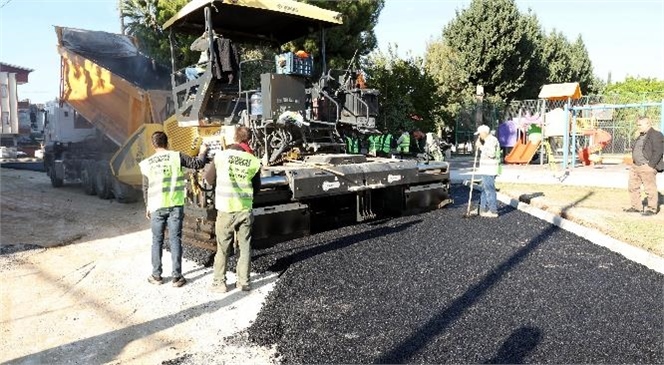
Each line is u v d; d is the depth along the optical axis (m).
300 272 5.77
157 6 13.11
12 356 4.04
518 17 28.80
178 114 8.62
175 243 5.62
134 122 11.11
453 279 5.48
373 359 3.72
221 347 4.10
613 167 18.06
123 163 10.70
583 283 5.32
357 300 4.90
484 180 9.02
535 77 31.55
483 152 8.96
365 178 7.74
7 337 4.39
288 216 7.07
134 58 13.09
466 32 29.25
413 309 4.64
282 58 7.77
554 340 3.95
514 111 25.42
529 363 3.59
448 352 3.78
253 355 3.94
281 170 7.12
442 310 4.60
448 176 9.93
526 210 9.83
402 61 18.64
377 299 4.91
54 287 5.68
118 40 13.57
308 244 6.99
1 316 4.86
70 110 14.12
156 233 5.65
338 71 9.18
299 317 4.53
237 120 8.39
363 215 8.26
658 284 5.28
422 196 9.38
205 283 5.71
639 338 3.97
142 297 5.31
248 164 5.35
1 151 27.58
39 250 7.36
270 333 4.29
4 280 5.95
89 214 10.28
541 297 4.90
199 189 6.55
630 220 8.19
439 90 21.02
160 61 13.53
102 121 12.40
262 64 9.38
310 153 8.30
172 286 5.63
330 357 3.78
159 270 5.72
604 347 3.82
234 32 9.27
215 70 7.68
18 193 13.79
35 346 4.21
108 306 5.07
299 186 6.90
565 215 8.91
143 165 5.66
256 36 9.61
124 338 4.33
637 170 8.81
